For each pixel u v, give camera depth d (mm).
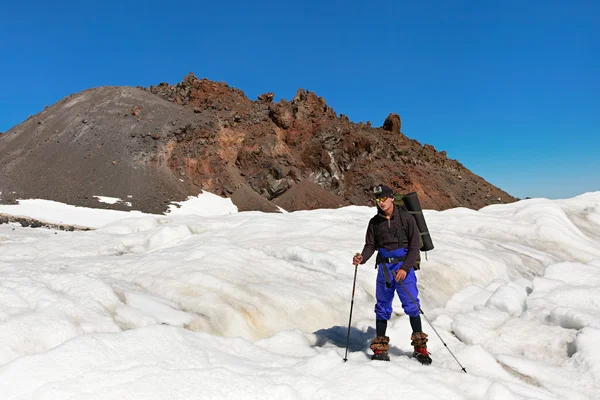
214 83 84562
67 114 72312
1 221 30406
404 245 4430
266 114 79312
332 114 84750
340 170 73562
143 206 50438
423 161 85000
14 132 71562
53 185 51719
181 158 63062
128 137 64500
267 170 66938
